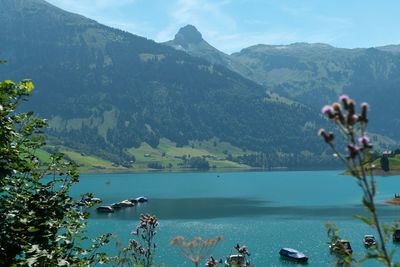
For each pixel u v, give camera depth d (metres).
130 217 118.44
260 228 97.12
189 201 163.12
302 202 154.12
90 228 98.56
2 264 10.22
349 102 4.76
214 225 102.25
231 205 148.12
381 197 153.88
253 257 69.25
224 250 72.25
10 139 11.69
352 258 6.28
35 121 12.27
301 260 66.25
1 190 11.31
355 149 4.73
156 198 175.38
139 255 15.44
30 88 12.12
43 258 10.12
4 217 10.85
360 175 4.79
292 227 97.81
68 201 12.42
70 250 12.19
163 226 101.06
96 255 12.76
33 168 12.48
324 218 111.31
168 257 64.75
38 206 11.67
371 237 74.62
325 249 73.94
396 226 5.12
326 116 4.85
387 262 5.01
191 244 8.45
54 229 11.60
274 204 149.62
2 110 11.26
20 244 10.88
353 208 133.00
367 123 4.76
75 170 12.88
